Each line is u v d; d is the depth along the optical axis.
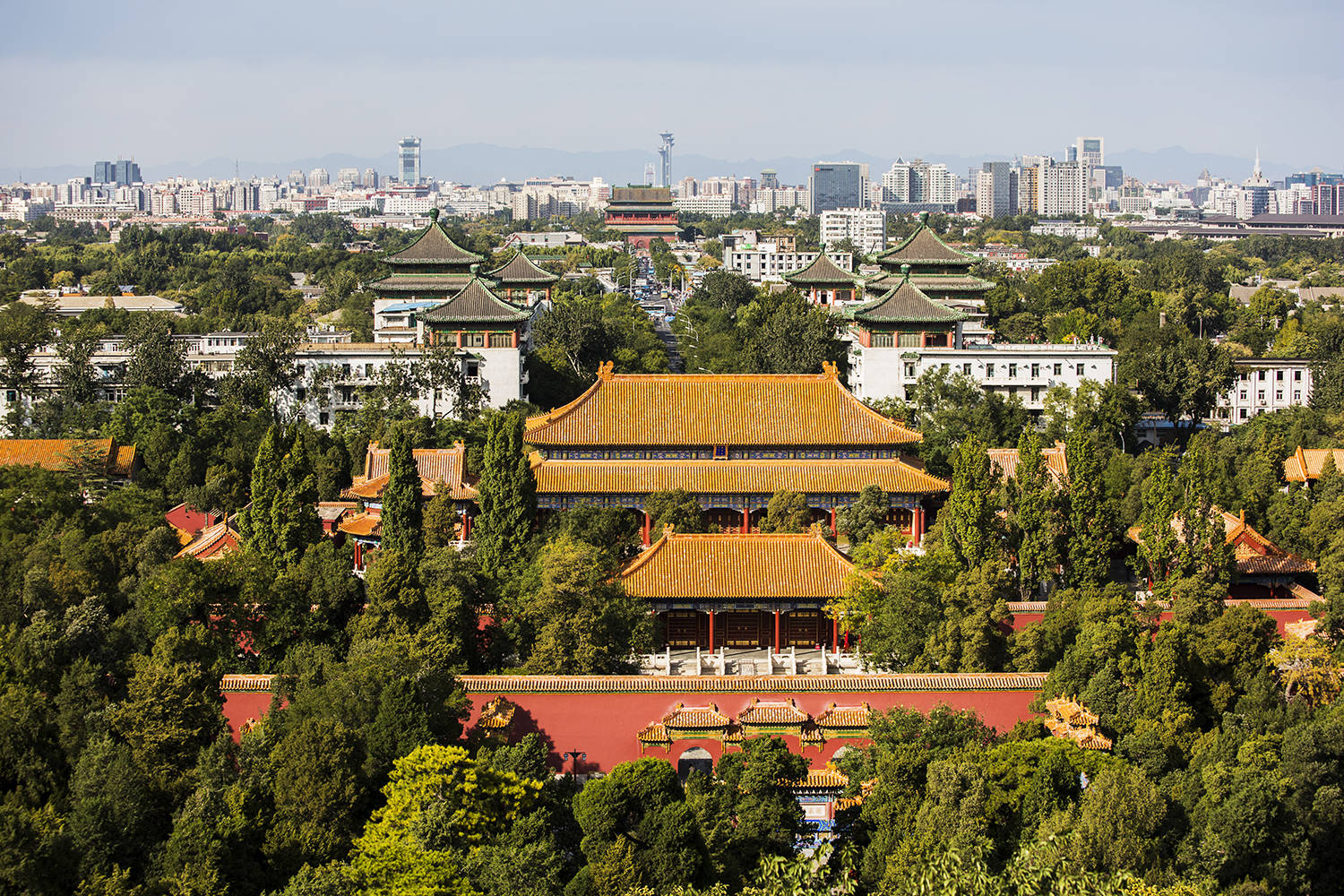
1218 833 85.12
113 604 111.81
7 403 197.62
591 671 106.00
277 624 109.12
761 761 86.06
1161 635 100.31
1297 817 88.06
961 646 108.31
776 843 84.19
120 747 87.44
